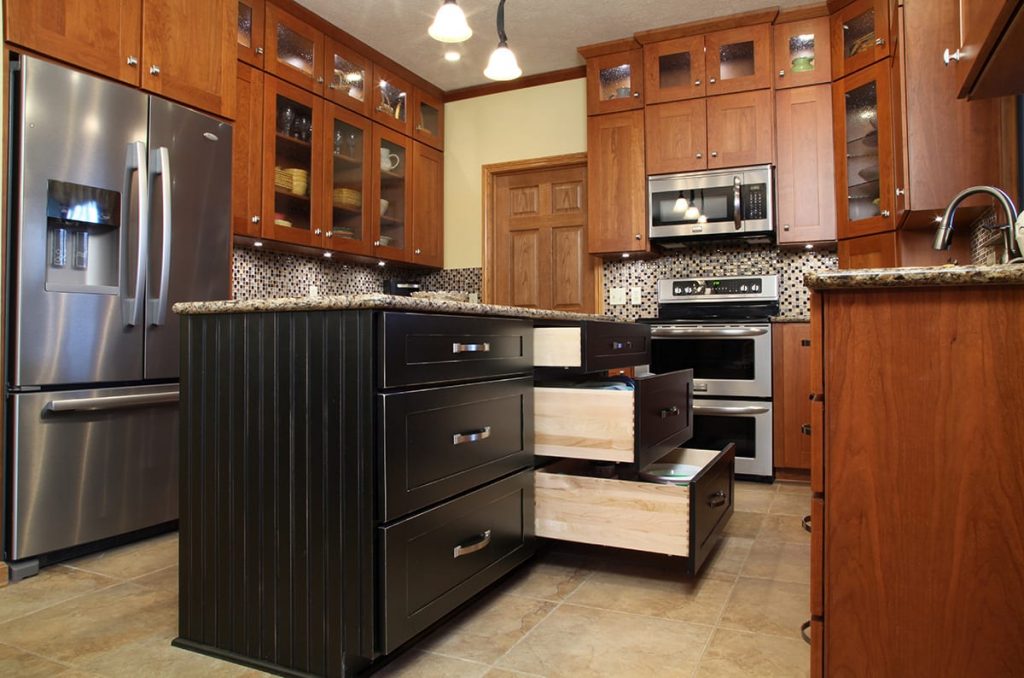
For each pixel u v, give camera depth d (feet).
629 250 13.12
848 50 11.53
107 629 5.88
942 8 9.03
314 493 4.96
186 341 5.70
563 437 6.89
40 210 7.36
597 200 13.38
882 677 3.79
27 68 7.25
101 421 7.93
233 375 5.41
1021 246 4.86
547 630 5.78
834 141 11.71
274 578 5.13
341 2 11.43
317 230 11.92
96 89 7.89
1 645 5.55
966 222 9.91
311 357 5.01
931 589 3.69
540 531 6.93
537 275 14.92
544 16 12.03
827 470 3.91
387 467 4.76
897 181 9.80
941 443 3.68
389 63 13.74
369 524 4.71
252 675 5.05
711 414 11.93
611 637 5.65
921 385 3.72
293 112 11.64
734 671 5.06
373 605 4.70
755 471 11.73
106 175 7.96
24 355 7.23
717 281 13.01
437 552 5.32
